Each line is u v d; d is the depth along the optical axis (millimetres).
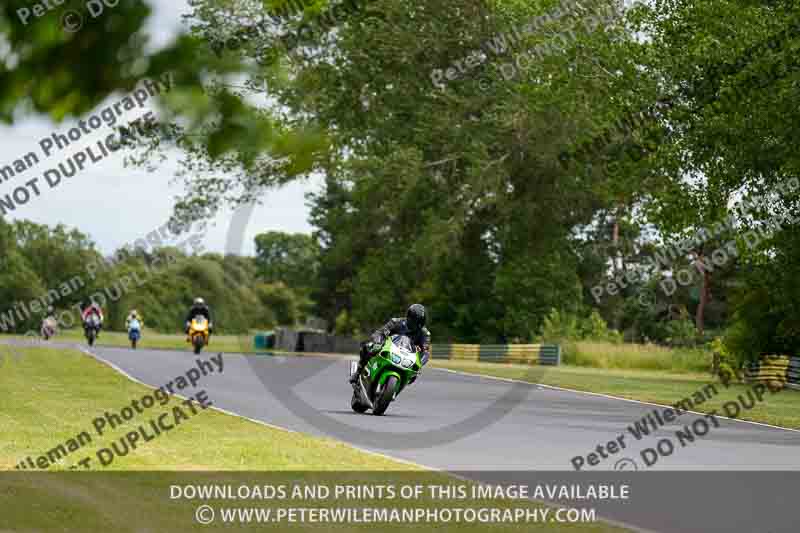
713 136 123688
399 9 180500
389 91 186875
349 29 174625
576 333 191875
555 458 44688
